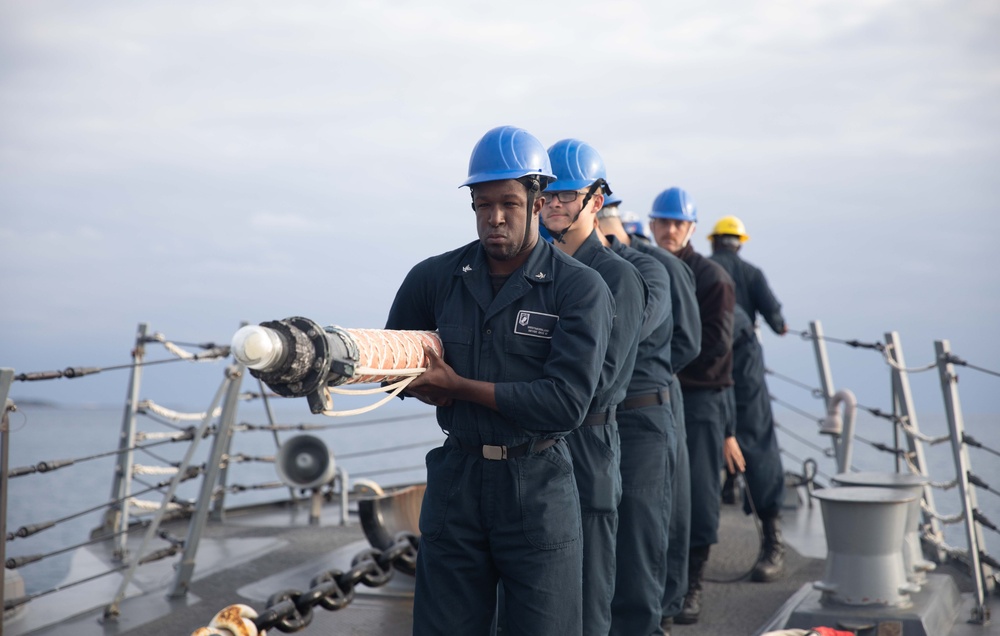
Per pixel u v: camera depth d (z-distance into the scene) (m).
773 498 6.24
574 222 4.13
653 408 4.39
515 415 2.95
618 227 4.96
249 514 8.42
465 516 3.06
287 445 7.93
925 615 4.57
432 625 3.10
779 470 6.35
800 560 6.66
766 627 4.99
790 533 7.53
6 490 4.57
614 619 4.32
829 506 4.75
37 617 5.25
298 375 2.52
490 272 3.16
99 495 45.78
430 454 3.21
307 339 2.54
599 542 3.70
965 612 5.18
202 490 5.66
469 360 3.08
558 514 3.05
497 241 3.03
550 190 4.11
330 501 8.98
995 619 5.08
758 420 6.48
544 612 3.03
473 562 3.08
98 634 4.96
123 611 5.36
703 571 5.85
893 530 4.69
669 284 4.52
